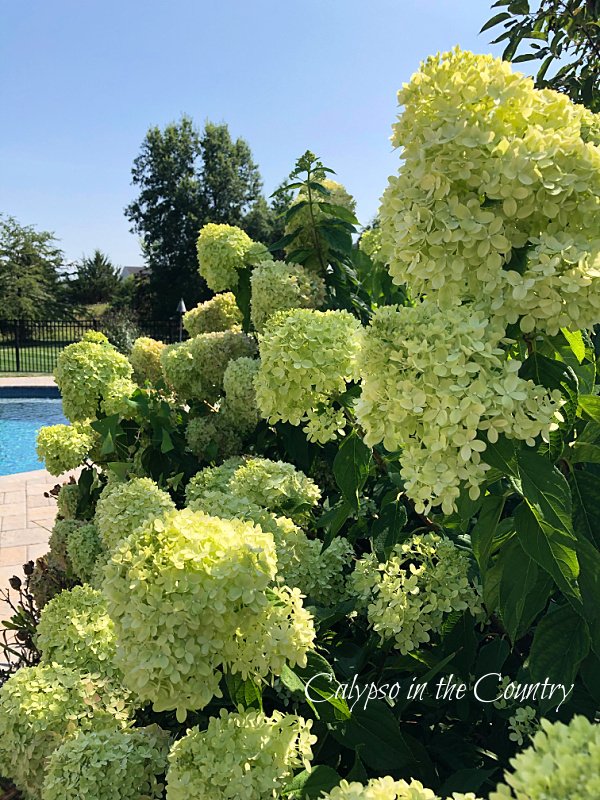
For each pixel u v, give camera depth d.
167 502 2.14
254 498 1.99
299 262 3.27
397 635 1.64
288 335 1.78
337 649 1.81
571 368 1.41
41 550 5.71
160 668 1.15
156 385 3.37
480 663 1.66
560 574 1.20
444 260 1.22
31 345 27.86
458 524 1.66
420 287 1.35
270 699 1.66
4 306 34.94
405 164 1.28
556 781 0.65
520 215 1.19
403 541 1.86
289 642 1.26
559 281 1.15
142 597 1.17
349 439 1.82
